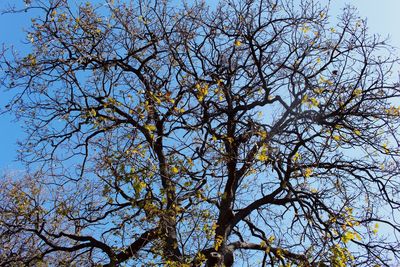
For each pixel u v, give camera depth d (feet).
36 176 41.19
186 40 40.93
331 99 39.52
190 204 35.73
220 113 39.93
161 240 36.27
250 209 39.78
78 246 40.06
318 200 38.19
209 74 41.14
